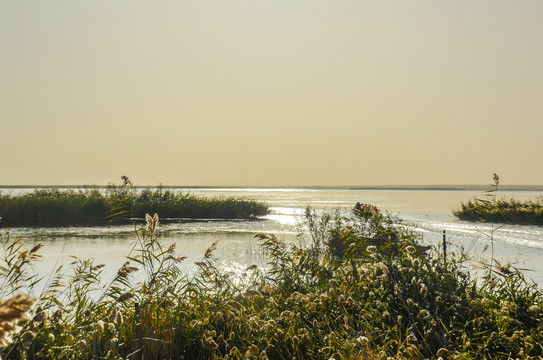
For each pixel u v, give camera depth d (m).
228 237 22.80
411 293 6.28
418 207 62.56
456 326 5.73
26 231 25.27
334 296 6.19
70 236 22.91
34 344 4.45
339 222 12.93
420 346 5.06
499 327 5.68
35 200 33.28
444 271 6.96
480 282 8.98
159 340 4.88
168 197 39.56
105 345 4.82
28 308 1.45
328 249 8.71
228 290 7.06
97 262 14.41
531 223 33.09
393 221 12.84
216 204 37.97
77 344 4.42
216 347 4.92
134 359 5.00
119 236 22.98
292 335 5.32
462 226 30.19
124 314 5.65
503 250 18.12
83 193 37.44
